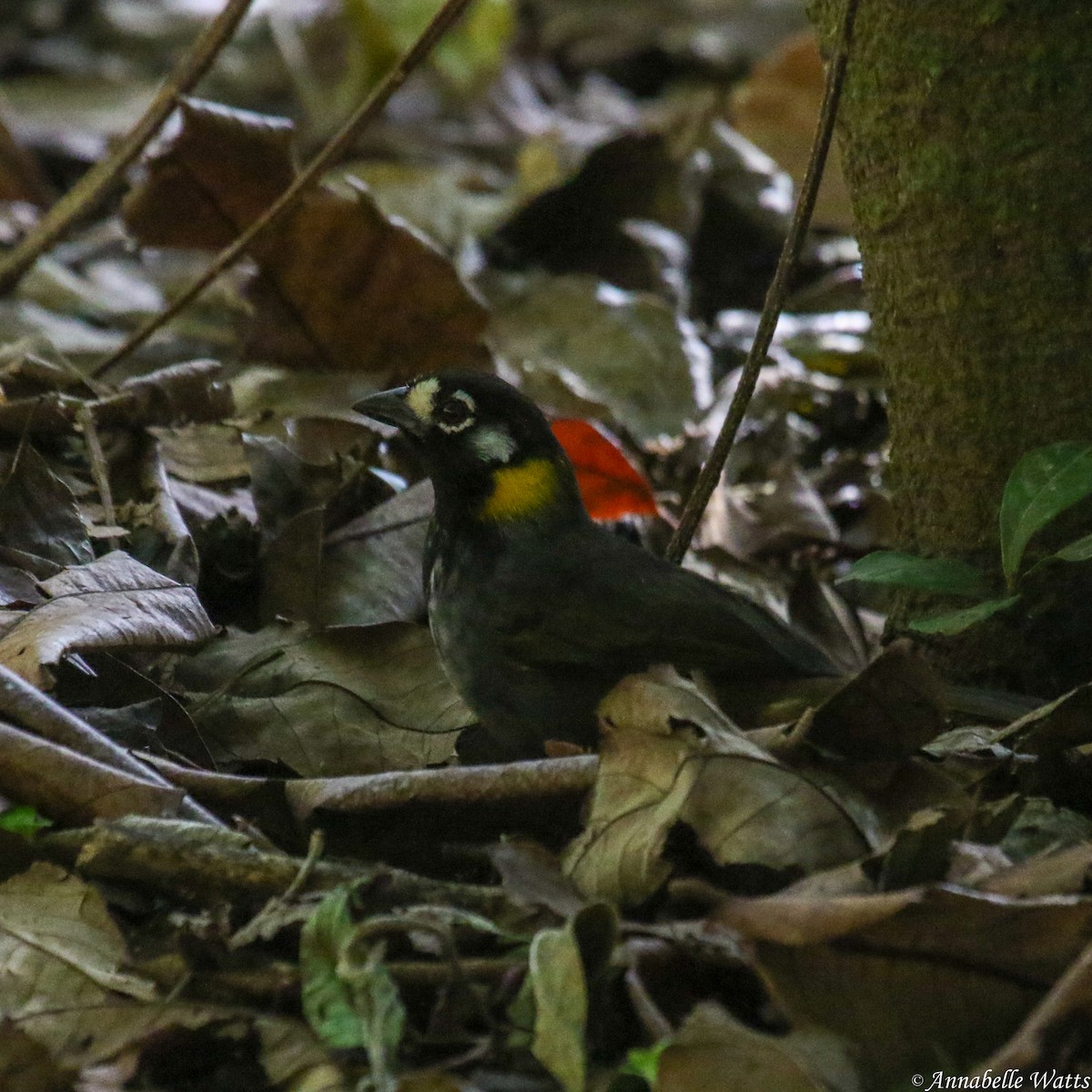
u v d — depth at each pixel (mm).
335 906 6105
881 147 8789
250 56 27219
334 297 13188
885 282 9070
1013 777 7770
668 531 11688
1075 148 8367
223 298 15711
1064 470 8109
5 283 12102
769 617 8828
